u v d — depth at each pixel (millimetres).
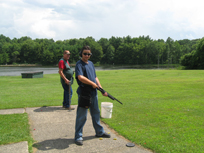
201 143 3590
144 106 6559
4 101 7379
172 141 3676
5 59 103062
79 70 3631
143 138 3801
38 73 20875
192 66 51812
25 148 3336
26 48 110062
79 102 3635
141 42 116938
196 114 5562
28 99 7887
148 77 19453
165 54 108562
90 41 114375
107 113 5145
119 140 3770
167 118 5164
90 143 3635
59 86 12945
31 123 4738
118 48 116500
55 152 3273
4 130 4160
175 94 9086
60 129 4367
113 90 10562
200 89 10711
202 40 51531
